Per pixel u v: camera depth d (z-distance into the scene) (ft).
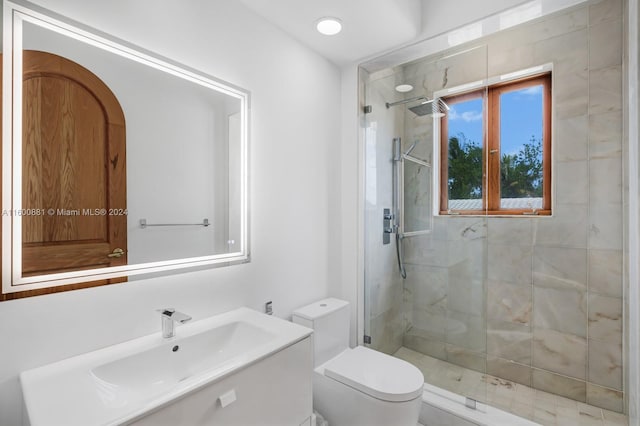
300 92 6.56
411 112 7.04
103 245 3.83
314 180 6.92
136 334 4.07
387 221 7.41
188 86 4.68
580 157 6.66
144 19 4.15
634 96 5.11
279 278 6.07
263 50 5.76
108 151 3.88
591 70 6.52
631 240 5.41
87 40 3.68
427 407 6.09
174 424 2.78
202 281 4.81
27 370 3.26
